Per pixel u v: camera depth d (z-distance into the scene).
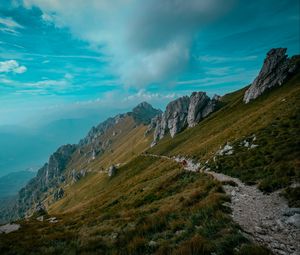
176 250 8.88
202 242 9.09
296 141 26.84
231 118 114.31
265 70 127.00
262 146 31.83
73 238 16.83
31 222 43.28
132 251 10.45
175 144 150.88
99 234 16.50
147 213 20.28
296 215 11.94
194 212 14.12
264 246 9.28
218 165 33.56
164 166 82.25
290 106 47.19
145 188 42.69
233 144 40.56
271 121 41.88
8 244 18.77
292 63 122.62
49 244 16.44
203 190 20.73
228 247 8.70
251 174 23.89
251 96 126.75
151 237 11.97
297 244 9.62
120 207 34.03
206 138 103.06
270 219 12.50
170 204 20.12
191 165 57.12
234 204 15.49
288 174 19.44
